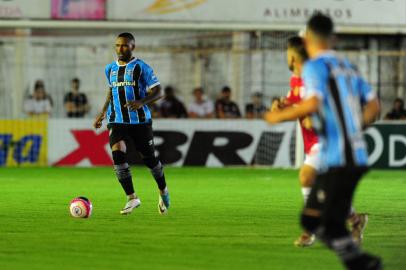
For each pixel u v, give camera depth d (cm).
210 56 6269
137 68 2870
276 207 3250
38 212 3041
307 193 2194
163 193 2955
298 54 2219
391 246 2297
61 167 5428
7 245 2270
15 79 6081
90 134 5497
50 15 5447
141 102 2827
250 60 6106
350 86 1650
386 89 6188
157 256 2102
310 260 2047
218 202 3431
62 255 2114
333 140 1622
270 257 2089
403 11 5572
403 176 4947
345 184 1609
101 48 6334
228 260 2047
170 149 5497
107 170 5206
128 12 5494
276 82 6116
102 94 6347
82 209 2825
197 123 5503
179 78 6284
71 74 6306
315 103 1595
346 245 1598
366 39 6188
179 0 5494
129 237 2420
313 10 5528
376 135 5419
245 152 5525
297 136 5450
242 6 5512
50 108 5700
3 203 3362
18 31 6122
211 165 5516
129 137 2934
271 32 6059
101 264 1991
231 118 5572
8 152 5475
